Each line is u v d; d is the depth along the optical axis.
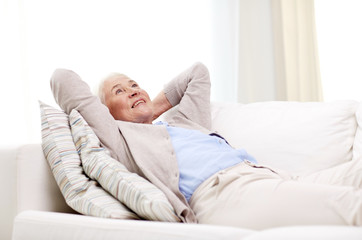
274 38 3.38
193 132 1.68
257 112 1.96
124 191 1.27
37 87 2.74
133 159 1.55
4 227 1.41
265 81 3.36
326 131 1.76
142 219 1.28
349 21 3.37
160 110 2.08
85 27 2.87
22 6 2.72
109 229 1.03
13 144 1.46
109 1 2.93
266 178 1.36
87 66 2.87
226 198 1.25
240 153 1.59
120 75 1.90
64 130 1.50
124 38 2.97
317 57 3.35
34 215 1.20
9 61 2.69
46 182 1.46
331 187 1.05
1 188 1.42
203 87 2.04
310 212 1.03
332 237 0.75
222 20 3.25
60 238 1.10
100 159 1.39
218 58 3.24
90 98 1.63
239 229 0.89
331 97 3.37
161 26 3.07
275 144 1.80
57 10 2.80
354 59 3.37
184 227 0.94
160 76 3.06
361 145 1.68
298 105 1.91
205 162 1.52
